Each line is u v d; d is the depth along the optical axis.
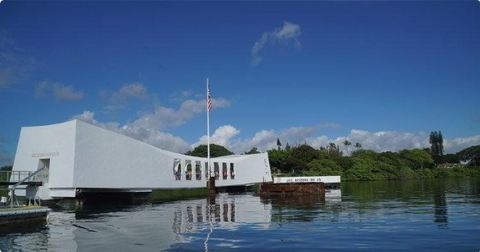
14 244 15.70
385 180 112.56
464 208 26.70
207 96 57.41
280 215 24.03
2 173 39.31
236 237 16.03
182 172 53.06
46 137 38.84
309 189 48.78
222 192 64.75
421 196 40.31
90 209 32.03
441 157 172.38
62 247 14.87
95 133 39.03
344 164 118.94
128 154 42.91
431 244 14.02
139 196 45.31
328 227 18.36
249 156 73.75
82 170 37.19
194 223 21.00
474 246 13.65
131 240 15.90
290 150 137.75
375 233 16.44
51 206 35.94
